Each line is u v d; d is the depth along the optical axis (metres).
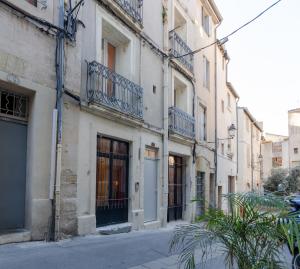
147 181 14.16
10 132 8.33
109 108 10.89
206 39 22.48
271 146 58.50
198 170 19.72
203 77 21.55
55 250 7.51
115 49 13.05
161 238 10.34
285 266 4.84
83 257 7.23
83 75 10.25
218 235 4.61
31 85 8.35
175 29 18.83
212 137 22.80
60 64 9.08
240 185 34.19
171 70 16.52
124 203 12.45
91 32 10.70
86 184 10.10
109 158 11.74
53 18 9.01
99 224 11.12
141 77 13.61
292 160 49.62
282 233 4.47
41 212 8.45
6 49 7.80
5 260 6.44
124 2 12.23
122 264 7.12
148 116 14.05
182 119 17.05
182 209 17.98
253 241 4.56
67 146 9.34
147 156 14.23
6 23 7.82
